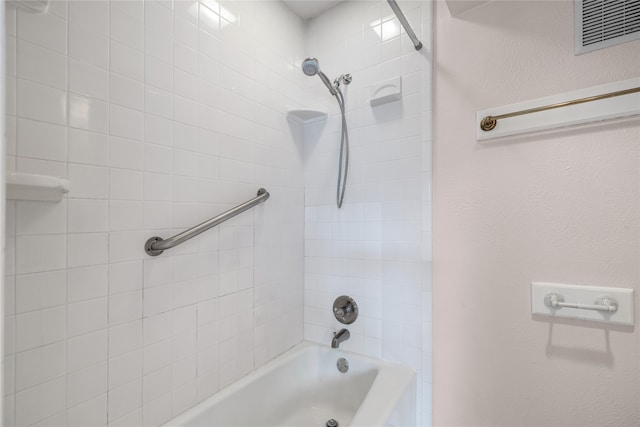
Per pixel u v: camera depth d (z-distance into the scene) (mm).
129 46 834
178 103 957
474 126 1077
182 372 965
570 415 904
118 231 808
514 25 1008
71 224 720
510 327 1005
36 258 666
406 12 1243
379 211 1301
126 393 824
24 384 650
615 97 839
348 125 1396
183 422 925
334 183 1438
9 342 631
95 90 764
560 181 926
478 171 1069
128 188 829
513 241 1003
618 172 846
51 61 689
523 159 988
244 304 1191
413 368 1198
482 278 1059
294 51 1464
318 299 1479
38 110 669
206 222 989
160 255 909
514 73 1002
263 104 1286
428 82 1178
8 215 628
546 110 937
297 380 1354
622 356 836
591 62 879
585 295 875
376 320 1302
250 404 1141
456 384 1106
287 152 1422
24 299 650
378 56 1314
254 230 1242
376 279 1305
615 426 842
